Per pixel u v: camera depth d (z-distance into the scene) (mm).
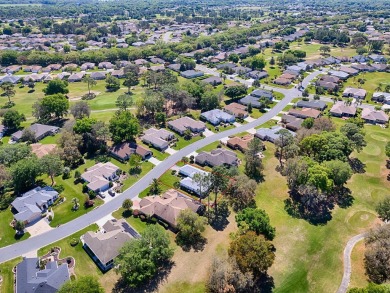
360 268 76812
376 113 155750
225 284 70000
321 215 94875
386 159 121938
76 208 97438
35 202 96812
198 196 103312
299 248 83125
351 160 121375
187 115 164125
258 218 81312
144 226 90750
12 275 75312
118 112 155875
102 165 115938
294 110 163125
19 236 86750
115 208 98000
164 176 114062
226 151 121875
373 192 104125
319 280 74125
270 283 73125
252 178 111625
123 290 71312
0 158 111938
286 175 107250
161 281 73500
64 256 80375
